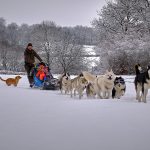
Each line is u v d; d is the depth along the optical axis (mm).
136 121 5633
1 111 6863
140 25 37094
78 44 50000
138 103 8555
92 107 7527
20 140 4266
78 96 11320
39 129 4973
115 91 11211
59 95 11273
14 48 63531
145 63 32875
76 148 3873
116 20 38031
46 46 48594
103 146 3961
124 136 4492
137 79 9805
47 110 7008
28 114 6445
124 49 34281
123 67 34062
